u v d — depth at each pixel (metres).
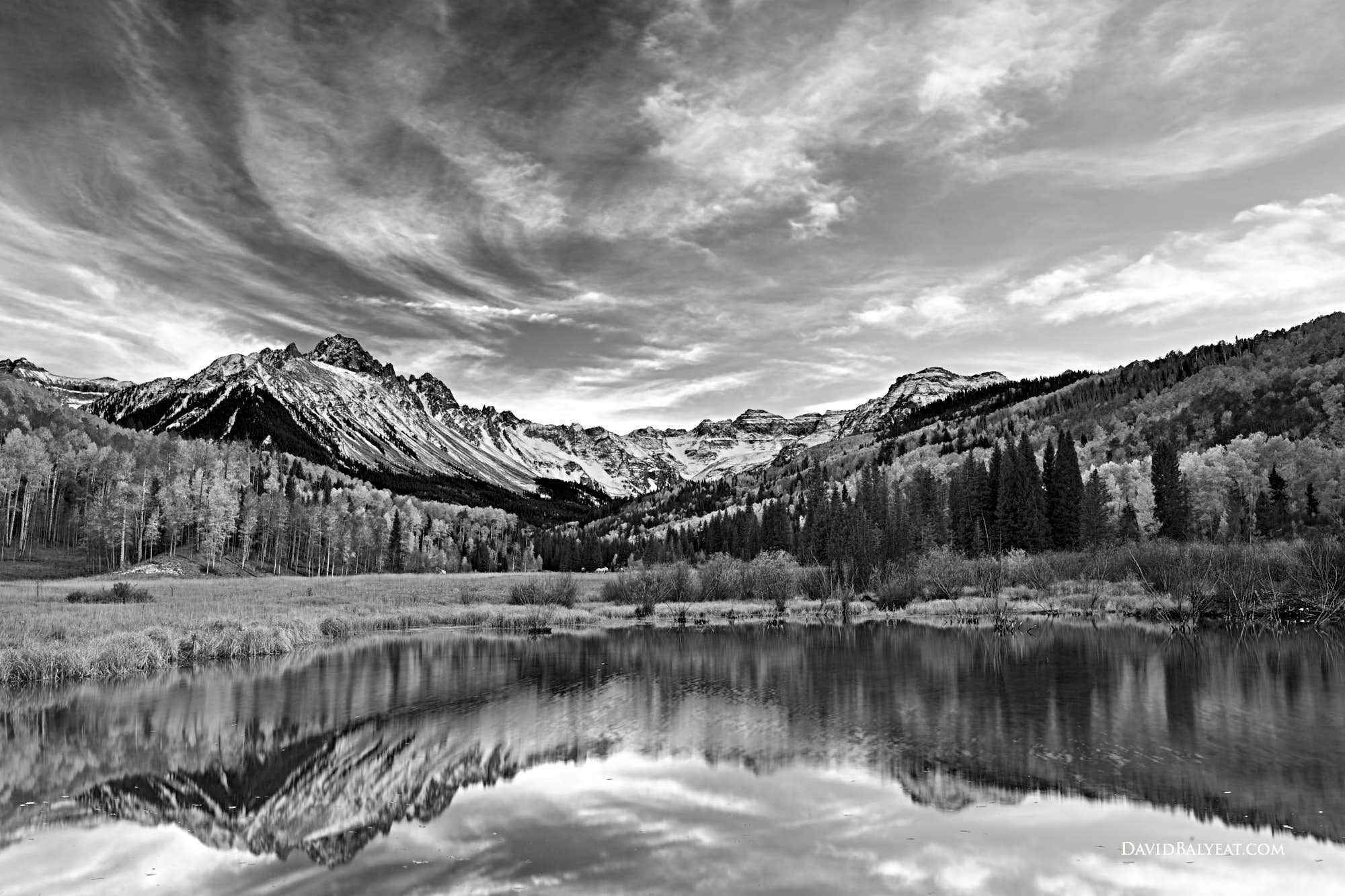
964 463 153.88
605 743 21.27
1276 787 16.44
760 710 25.45
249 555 143.12
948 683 29.83
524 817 15.23
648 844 13.60
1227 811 15.05
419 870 12.49
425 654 41.88
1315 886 11.67
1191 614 50.31
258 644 42.38
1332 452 116.00
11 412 164.88
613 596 76.81
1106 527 106.75
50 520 126.25
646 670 34.94
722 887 11.62
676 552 181.12
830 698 27.47
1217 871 12.26
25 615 45.03
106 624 42.41
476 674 34.25
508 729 23.22
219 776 18.59
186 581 94.62
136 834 14.61
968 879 11.98
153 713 25.89
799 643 44.72
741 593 77.19
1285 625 46.66
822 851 13.16
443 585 93.12
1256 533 97.62
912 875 12.10
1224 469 119.12
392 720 24.72
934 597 69.75
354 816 15.48
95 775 18.72
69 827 15.08
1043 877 12.04
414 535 185.25
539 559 193.50
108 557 123.06
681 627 57.16
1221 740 20.39
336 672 34.94
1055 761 18.66
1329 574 49.22
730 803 15.94
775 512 157.00
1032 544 107.12
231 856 13.38
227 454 194.50
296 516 151.50
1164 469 112.19
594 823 14.80
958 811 15.27
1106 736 21.00
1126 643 40.50
